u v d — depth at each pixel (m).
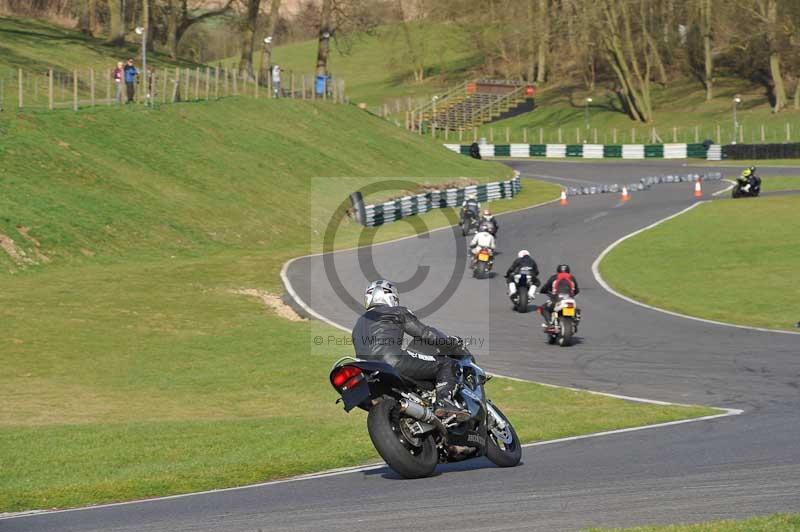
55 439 29.55
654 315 63.69
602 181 169.38
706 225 102.75
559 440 28.66
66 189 92.75
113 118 116.25
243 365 49.03
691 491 19.77
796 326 58.59
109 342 53.06
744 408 35.88
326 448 27.34
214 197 107.12
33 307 60.47
